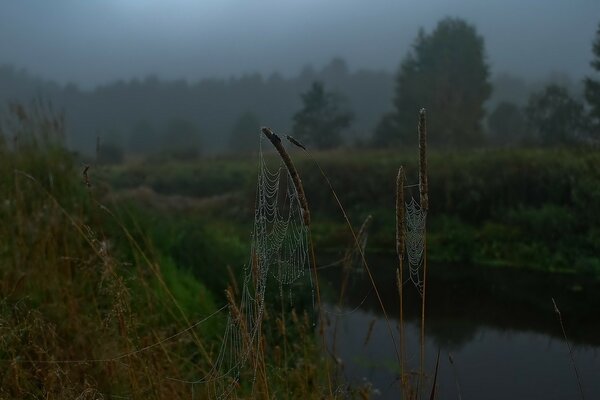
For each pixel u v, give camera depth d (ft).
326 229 42.96
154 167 79.51
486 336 22.70
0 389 9.32
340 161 50.24
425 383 11.96
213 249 24.16
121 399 9.87
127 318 10.48
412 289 28.91
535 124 73.61
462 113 91.76
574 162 39.27
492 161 43.11
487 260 35.45
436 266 34.60
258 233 9.97
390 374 18.03
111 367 10.16
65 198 19.43
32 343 10.23
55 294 13.11
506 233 37.14
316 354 15.35
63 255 15.07
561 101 71.77
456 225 39.68
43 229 15.79
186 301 17.08
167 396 9.98
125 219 21.06
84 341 11.33
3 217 16.76
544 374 18.86
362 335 21.89
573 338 22.59
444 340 22.17
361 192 46.09
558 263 33.37
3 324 10.14
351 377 17.28
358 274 28.84
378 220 42.11
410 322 24.14
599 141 50.37
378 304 26.12
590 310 25.93
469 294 28.40
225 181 67.31
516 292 28.76
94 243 12.57
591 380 18.33
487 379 18.37
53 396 9.03
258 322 8.78
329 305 24.47
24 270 13.57
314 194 48.32
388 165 47.42
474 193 40.16
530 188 39.96
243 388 12.16
